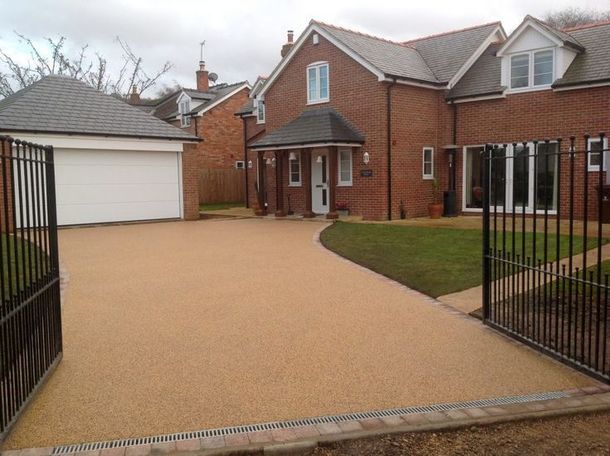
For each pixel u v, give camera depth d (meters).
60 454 3.31
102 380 4.54
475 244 11.28
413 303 7.08
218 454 3.31
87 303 7.13
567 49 16.17
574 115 15.77
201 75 35.75
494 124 17.52
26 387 4.05
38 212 4.52
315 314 6.55
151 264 9.97
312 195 19.52
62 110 16.89
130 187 17.77
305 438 3.50
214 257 10.66
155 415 3.89
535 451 3.40
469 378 4.59
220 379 4.55
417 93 17.91
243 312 6.65
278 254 10.95
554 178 16.22
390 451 3.40
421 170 18.23
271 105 20.83
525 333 5.62
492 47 19.92
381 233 13.47
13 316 3.79
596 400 4.12
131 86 39.56
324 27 18.38
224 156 30.75
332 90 18.47
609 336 5.54
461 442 3.51
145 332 5.86
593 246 10.40
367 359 5.03
